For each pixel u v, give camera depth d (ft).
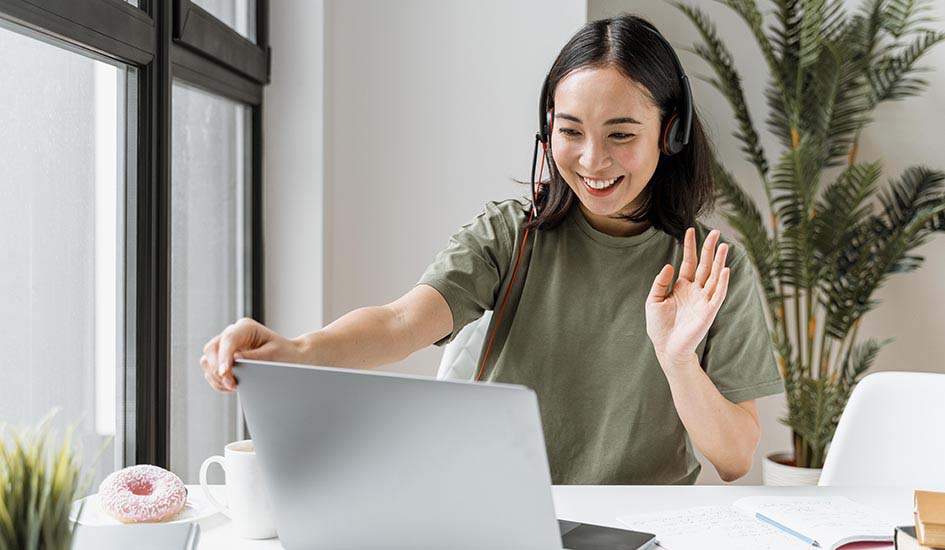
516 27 8.91
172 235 6.31
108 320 5.25
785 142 10.37
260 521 3.37
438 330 4.44
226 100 7.52
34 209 4.41
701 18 10.82
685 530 3.47
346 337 3.83
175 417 6.42
